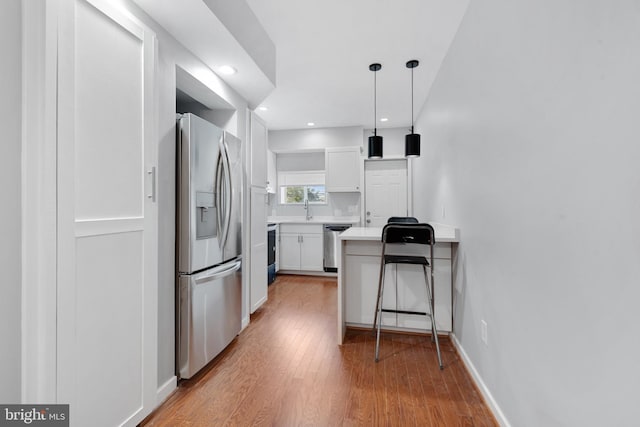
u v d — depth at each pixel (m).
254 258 2.93
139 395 1.43
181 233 1.80
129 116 1.38
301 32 2.31
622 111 0.74
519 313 1.27
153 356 1.52
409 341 2.40
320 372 1.93
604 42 0.79
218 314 2.09
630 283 0.72
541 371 1.10
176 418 1.50
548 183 1.05
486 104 1.65
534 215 1.15
